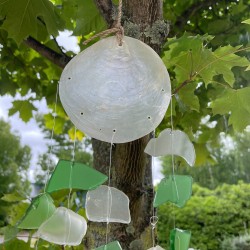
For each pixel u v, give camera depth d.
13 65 0.81
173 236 0.30
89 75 0.28
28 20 0.57
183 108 0.48
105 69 0.28
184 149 0.32
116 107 0.28
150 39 0.40
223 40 0.72
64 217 0.29
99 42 0.29
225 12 0.82
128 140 0.29
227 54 0.42
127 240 0.43
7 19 0.56
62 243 0.28
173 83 0.49
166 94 0.29
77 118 0.29
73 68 0.29
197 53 0.42
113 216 0.30
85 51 0.29
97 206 0.30
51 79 0.88
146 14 0.40
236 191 2.15
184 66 0.44
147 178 0.45
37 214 0.28
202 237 2.06
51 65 0.87
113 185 0.44
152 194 0.45
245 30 0.72
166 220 2.07
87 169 0.29
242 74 0.69
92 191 0.30
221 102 0.50
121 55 0.28
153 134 0.39
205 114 0.80
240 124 0.50
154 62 0.29
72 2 0.74
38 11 0.57
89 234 0.45
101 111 0.28
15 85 0.86
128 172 0.43
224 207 2.09
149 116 0.29
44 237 0.28
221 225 2.07
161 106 0.29
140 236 0.43
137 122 0.28
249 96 0.48
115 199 0.30
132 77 0.28
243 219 2.07
